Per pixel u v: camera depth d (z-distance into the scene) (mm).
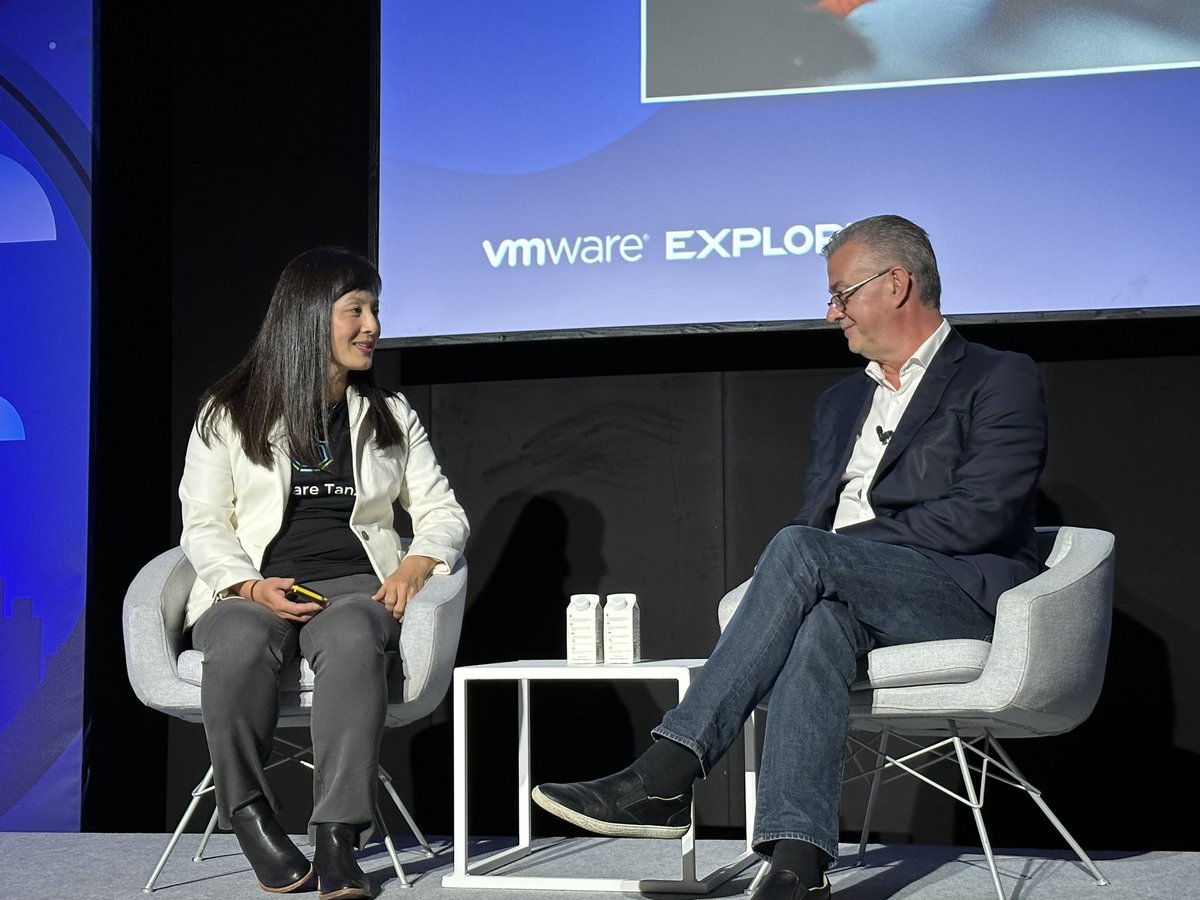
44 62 3254
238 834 2205
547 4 3104
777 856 1783
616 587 3057
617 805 1840
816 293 2918
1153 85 2824
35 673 3109
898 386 2387
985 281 2844
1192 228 2775
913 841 2869
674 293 2977
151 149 3334
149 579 2428
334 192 3268
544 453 3119
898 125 2918
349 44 3305
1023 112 2869
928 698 2027
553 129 3068
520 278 3045
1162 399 2859
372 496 2508
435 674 2314
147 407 3258
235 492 2471
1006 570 2115
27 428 3164
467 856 2363
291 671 2271
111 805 3156
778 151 2963
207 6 3357
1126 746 2809
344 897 2020
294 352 2469
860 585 1996
